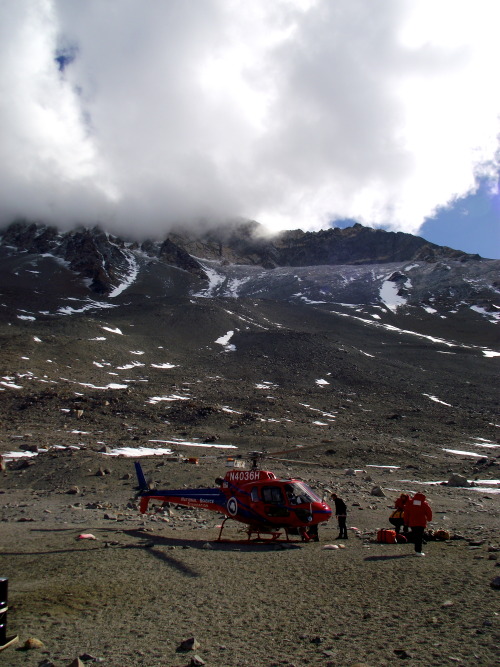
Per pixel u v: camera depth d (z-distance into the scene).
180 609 8.79
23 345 93.81
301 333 132.62
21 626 8.02
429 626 7.46
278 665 6.36
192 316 147.62
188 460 37.50
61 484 29.83
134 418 60.53
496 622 7.38
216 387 87.12
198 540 16.06
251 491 16.97
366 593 9.38
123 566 11.82
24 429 50.66
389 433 62.66
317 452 48.41
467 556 12.34
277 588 10.02
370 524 20.67
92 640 7.41
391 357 123.44
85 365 92.00
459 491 33.00
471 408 83.00
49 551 13.42
